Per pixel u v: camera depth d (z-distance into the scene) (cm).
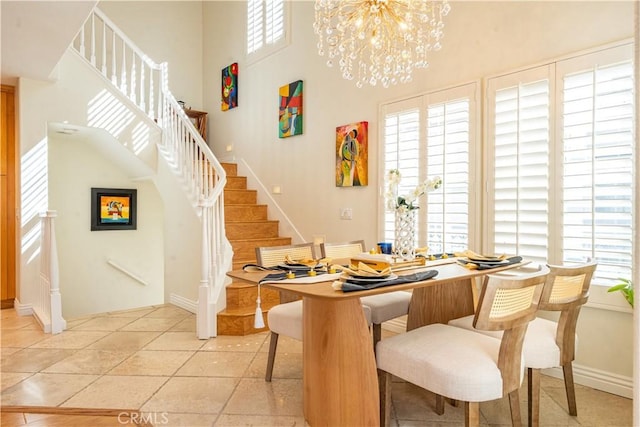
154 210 641
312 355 208
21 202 431
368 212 414
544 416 229
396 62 271
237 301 393
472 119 324
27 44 345
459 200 333
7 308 466
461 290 281
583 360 270
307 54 490
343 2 249
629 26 248
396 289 175
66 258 563
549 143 280
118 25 630
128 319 426
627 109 247
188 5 699
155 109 663
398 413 235
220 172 417
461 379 162
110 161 600
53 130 493
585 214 264
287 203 521
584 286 210
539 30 289
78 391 257
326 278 201
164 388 262
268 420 223
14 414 228
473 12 328
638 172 68
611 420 224
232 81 623
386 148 394
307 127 490
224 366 299
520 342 173
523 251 293
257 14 577
